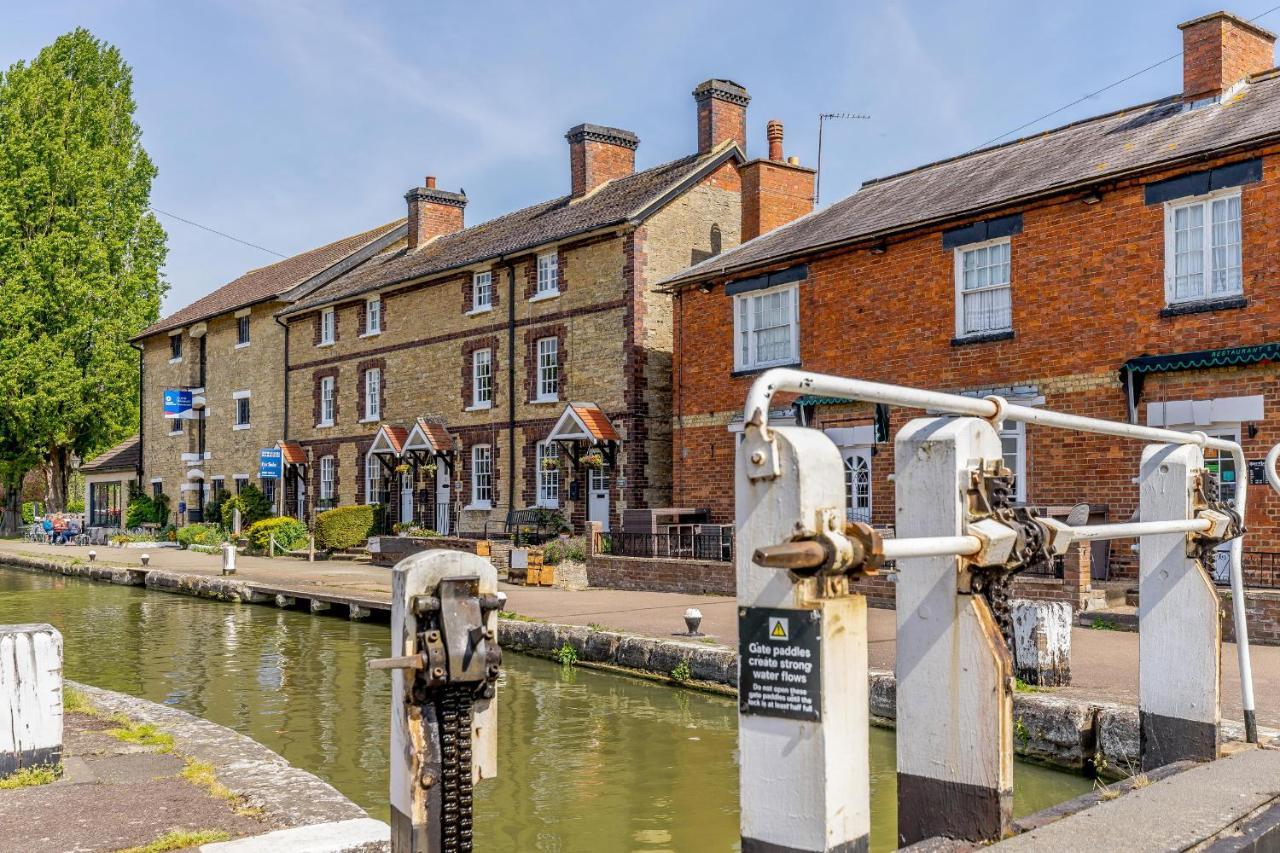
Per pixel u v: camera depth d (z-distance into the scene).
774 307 19.94
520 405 25.95
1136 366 14.38
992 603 3.94
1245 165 13.55
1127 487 14.61
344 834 4.86
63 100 42.59
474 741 3.65
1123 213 14.84
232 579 21.75
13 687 6.00
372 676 12.52
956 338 16.83
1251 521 13.36
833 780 3.04
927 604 3.96
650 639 11.95
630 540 19.67
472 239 30.55
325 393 33.66
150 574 23.94
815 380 3.20
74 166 41.28
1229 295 13.80
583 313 24.31
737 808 7.31
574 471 24.22
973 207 16.30
